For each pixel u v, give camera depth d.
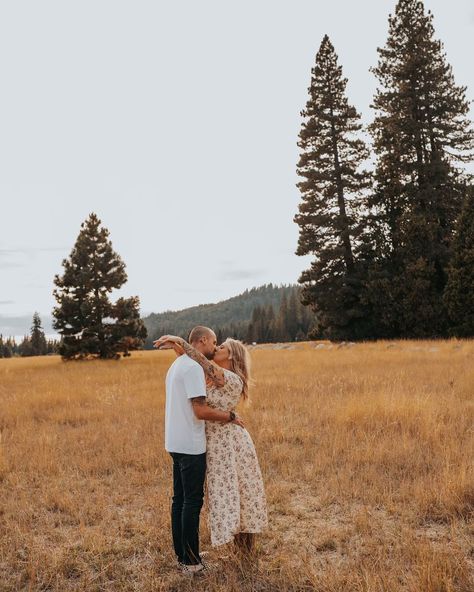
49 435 8.37
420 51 35.09
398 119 34.22
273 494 5.50
